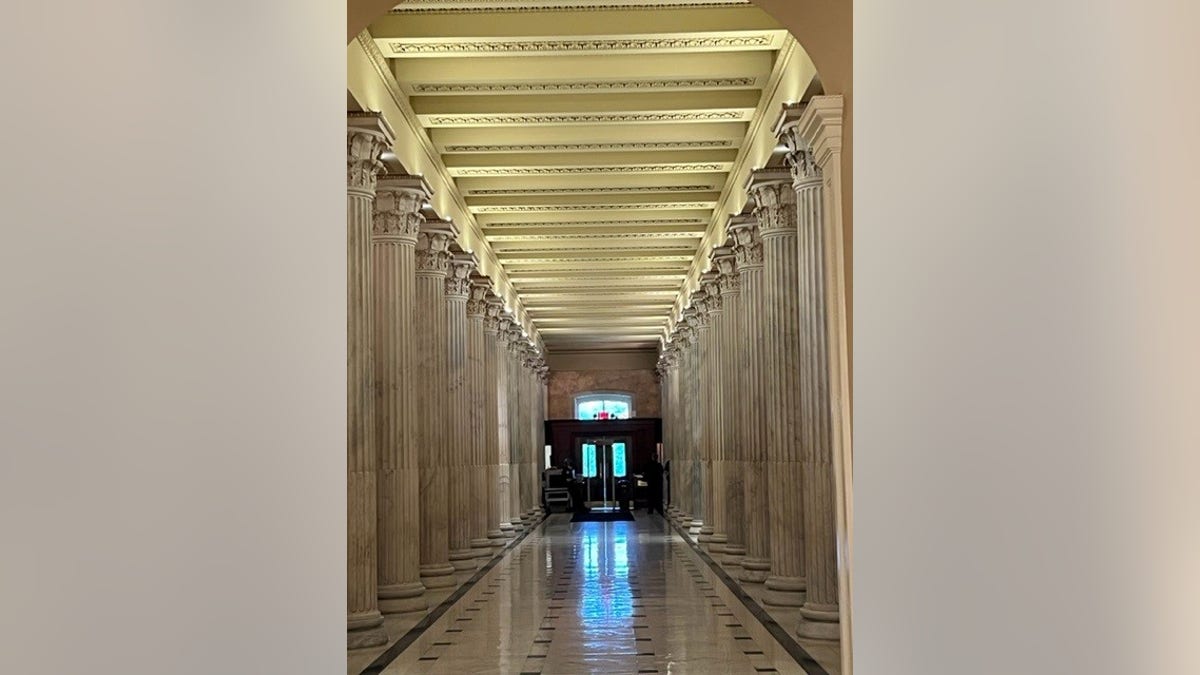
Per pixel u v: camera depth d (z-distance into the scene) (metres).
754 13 12.20
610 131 16.62
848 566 7.48
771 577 13.23
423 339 16.48
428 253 16.58
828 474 10.81
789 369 13.22
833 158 7.79
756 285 16.06
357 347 11.02
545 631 11.35
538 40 12.45
